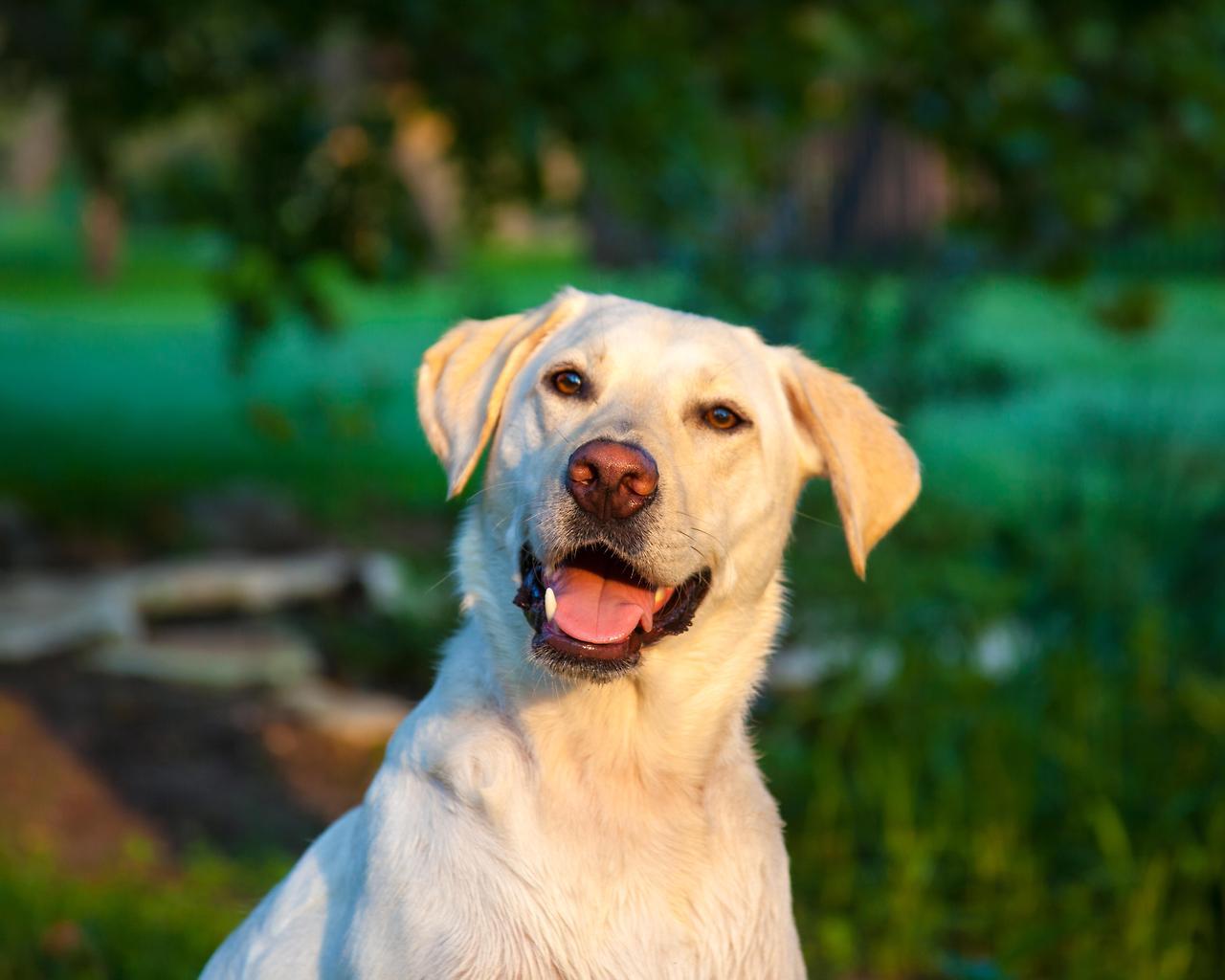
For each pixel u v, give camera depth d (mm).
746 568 3301
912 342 8539
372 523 11297
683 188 8492
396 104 8891
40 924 4945
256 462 13016
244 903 5516
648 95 7930
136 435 13953
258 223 8344
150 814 6371
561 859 2885
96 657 8000
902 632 6840
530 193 8914
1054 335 14477
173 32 8242
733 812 3072
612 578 3072
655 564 2980
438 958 2785
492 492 3283
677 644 3125
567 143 8477
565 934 2832
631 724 3025
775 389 3486
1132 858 5391
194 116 10305
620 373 3227
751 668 3291
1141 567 6719
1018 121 8117
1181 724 5773
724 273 8523
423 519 11672
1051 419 11219
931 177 15930
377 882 2908
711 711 3143
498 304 10531
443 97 8359
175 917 5145
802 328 8516
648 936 2873
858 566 3406
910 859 5473
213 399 15867
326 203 8438
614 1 8398
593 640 2912
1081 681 6047
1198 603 6727
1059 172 8172
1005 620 6883
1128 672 6164
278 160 8312
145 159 19453
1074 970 5109
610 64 7887
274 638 8531
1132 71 8406
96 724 7137
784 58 8500
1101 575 6621
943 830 5609
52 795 6383
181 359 18031
